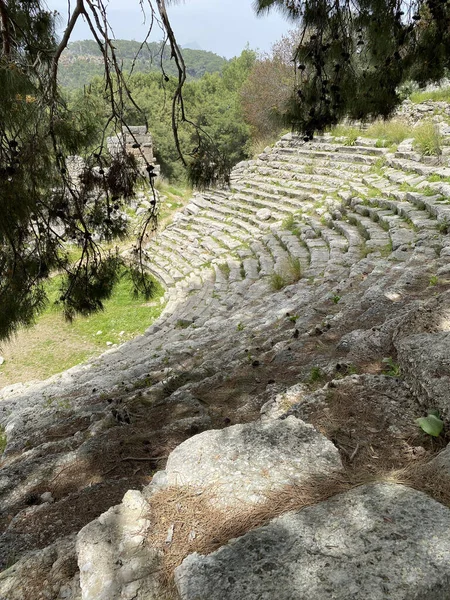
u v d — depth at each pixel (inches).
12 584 87.7
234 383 189.6
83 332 502.3
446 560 69.9
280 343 223.8
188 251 674.8
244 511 87.6
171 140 1037.2
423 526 76.6
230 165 217.2
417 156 591.8
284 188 730.2
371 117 237.0
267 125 1061.1
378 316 223.6
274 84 1108.5
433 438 106.3
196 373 222.5
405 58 211.6
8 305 188.4
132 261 250.5
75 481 138.6
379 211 495.8
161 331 433.1
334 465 97.7
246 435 106.8
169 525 86.7
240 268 560.1
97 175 202.8
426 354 125.6
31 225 185.2
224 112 1435.8
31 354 466.3
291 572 70.6
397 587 66.6
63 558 91.7
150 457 143.2
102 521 89.1
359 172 666.2
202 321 415.2
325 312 269.6
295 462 98.6
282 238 561.3
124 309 546.3
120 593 75.7
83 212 214.1
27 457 172.9
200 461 100.8
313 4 191.3
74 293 225.0
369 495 84.7
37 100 159.5
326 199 625.3
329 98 222.1
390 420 115.0
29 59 169.2
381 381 131.9
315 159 777.6
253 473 96.0
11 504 133.6
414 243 366.6
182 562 75.9
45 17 182.7
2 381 424.8
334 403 124.4
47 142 172.2
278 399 149.5
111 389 251.0
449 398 109.3
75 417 211.8
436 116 707.4
